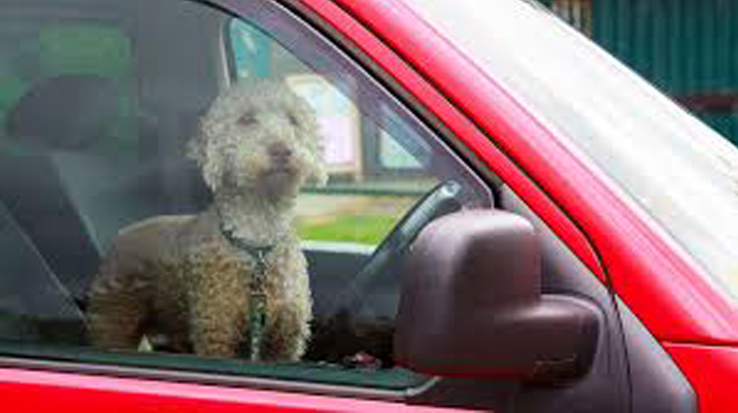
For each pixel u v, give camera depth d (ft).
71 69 11.02
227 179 10.90
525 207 8.87
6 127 10.82
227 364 9.63
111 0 11.02
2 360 9.70
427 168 9.19
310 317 10.42
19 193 10.64
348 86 9.32
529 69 9.86
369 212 10.00
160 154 10.98
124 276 10.45
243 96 10.93
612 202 8.83
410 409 8.98
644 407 8.57
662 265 8.70
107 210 10.75
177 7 11.01
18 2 10.85
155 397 9.28
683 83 62.13
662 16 62.13
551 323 8.49
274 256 10.77
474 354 8.34
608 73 10.86
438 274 8.29
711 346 8.56
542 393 8.73
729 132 62.03
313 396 9.18
